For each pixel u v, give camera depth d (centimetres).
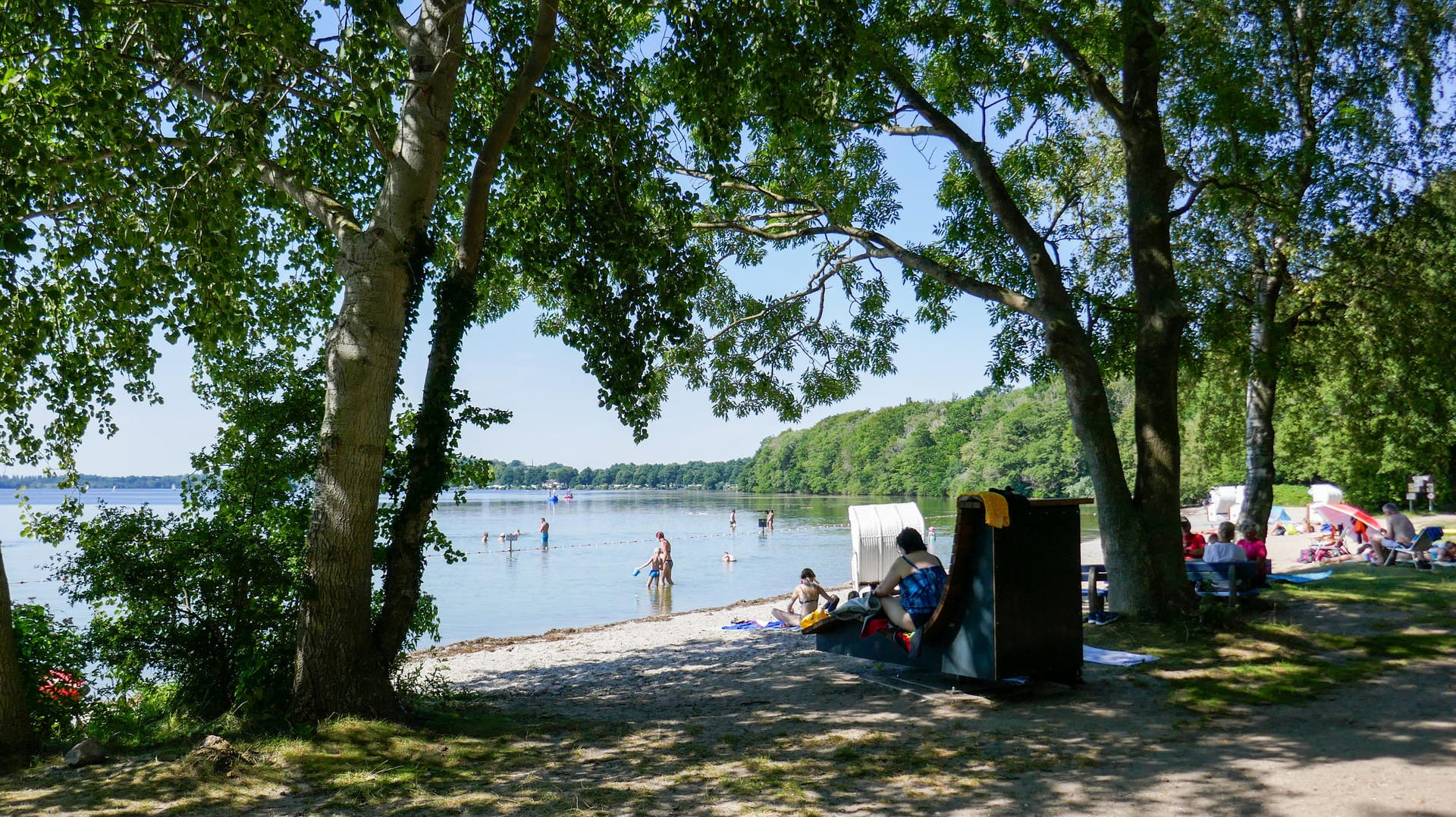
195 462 828
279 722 673
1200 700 755
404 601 731
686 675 1059
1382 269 1410
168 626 723
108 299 1017
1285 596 1226
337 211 778
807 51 957
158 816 493
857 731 691
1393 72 1337
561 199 1127
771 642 1319
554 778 571
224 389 846
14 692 621
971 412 14012
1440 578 1339
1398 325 1423
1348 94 1302
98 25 814
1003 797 522
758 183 1529
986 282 1329
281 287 1191
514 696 966
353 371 700
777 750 636
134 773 561
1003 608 751
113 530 741
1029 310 1170
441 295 780
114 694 770
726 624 1641
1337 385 1695
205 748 575
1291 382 1448
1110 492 1124
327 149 1045
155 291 1051
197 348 1023
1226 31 1325
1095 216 1553
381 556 803
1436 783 522
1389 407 1537
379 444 713
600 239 1109
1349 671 839
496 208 1198
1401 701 727
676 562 3834
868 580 2062
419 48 773
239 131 762
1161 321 1124
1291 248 1411
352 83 839
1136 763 585
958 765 589
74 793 531
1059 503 788
